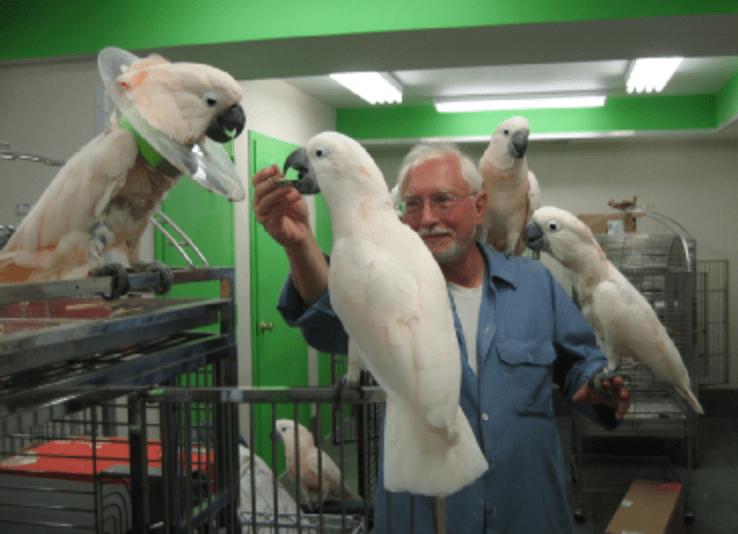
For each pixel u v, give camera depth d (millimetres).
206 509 1316
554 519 1315
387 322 931
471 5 2387
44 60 2596
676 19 2330
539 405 1317
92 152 1268
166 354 1292
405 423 935
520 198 2062
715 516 3457
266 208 1108
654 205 5648
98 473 1307
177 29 2525
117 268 1224
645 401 3693
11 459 1504
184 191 2930
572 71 4180
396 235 1010
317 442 1086
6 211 2648
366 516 1239
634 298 1689
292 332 4430
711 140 5527
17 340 916
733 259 5555
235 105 1301
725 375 5520
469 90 4730
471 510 1255
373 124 5398
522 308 1373
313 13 2465
